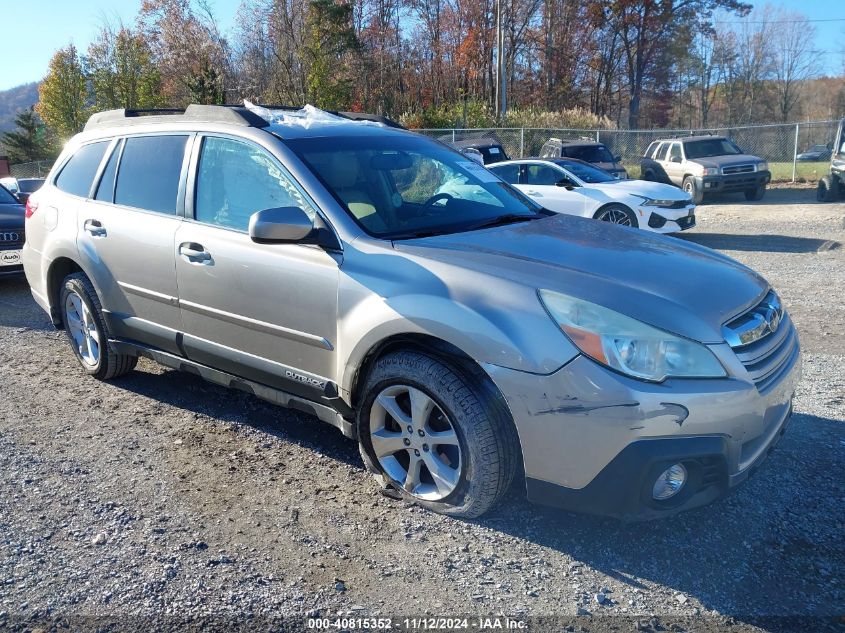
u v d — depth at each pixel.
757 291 3.40
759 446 3.13
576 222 4.18
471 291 3.13
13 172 41.81
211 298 4.04
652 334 2.88
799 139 26.28
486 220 4.00
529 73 55.41
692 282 3.25
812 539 3.19
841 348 5.95
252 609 2.76
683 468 2.96
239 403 4.85
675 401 2.82
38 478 3.80
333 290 3.50
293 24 34.41
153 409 4.76
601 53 54.81
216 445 4.20
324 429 4.43
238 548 3.16
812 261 10.28
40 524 3.35
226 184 4.07
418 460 3.41
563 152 20.00
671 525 3.32
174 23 35.00
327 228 3.58
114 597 2.83
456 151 4.76
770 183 24.00
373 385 3.44
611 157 20.16
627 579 2.94
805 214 16.50
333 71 34.66
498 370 2.99
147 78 39.47
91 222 4.80
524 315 2.99
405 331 3.22
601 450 2.87
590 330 2.89
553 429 2.93
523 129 24.89
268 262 3.74
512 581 2.94
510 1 51.12
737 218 16.33
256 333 3.89
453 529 3.30
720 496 3.06
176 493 3.64
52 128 47.75
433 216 3.94
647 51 52.81
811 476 3.74
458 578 2.96
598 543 3.19
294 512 3.46
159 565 3.03
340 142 4.09
